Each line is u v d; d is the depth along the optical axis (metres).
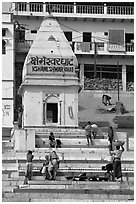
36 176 33.12
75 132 43.03
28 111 44.19
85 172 34.41
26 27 67.44
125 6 69.38
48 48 45.06
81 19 69.00
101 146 40.00
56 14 68.19
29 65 44.59
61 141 41.19
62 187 31.09
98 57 68.50
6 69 62.59
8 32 63.34
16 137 39.53
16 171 34.72
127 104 64.56
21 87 44.97
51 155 33.25
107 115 60.22
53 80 44.50
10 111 60.88
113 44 68.50
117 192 30.34
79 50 67.62
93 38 69.19
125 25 69.75
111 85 67.75
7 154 37.56
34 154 37.72
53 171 32.94
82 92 66.38
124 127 50.41
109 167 33.16
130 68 69.31
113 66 68.88
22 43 66.19
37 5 67.81
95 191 30.38
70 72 44.84
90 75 68.31
